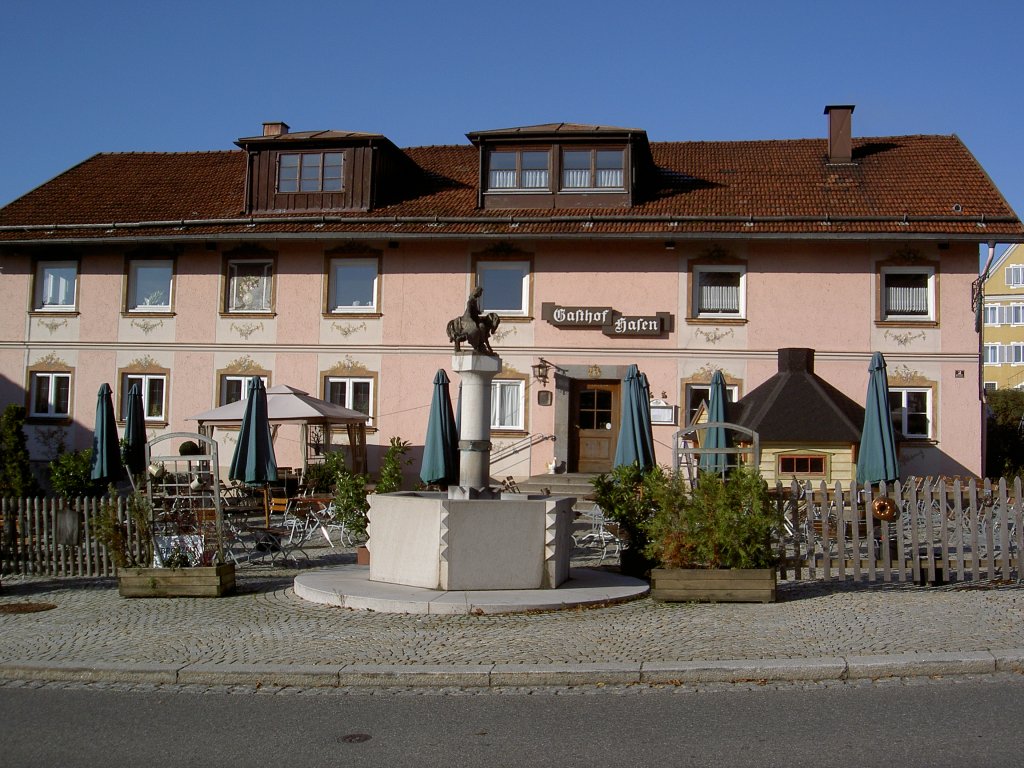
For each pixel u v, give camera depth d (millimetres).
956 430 24234
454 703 7742
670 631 9727
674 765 6195
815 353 24750
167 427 26922
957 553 12359
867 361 24625
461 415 12648
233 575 12594
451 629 10031
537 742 6703
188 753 6555
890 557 13172
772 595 11273
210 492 17875
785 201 25750
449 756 6445
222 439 26656
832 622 10023
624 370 25391
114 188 29844
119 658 8914
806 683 8148
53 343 27562
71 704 7809
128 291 27391
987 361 64250
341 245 26531
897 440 23969
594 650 8984
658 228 24859
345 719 7324
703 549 11391
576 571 13562
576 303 25594
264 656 8922
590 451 25734
